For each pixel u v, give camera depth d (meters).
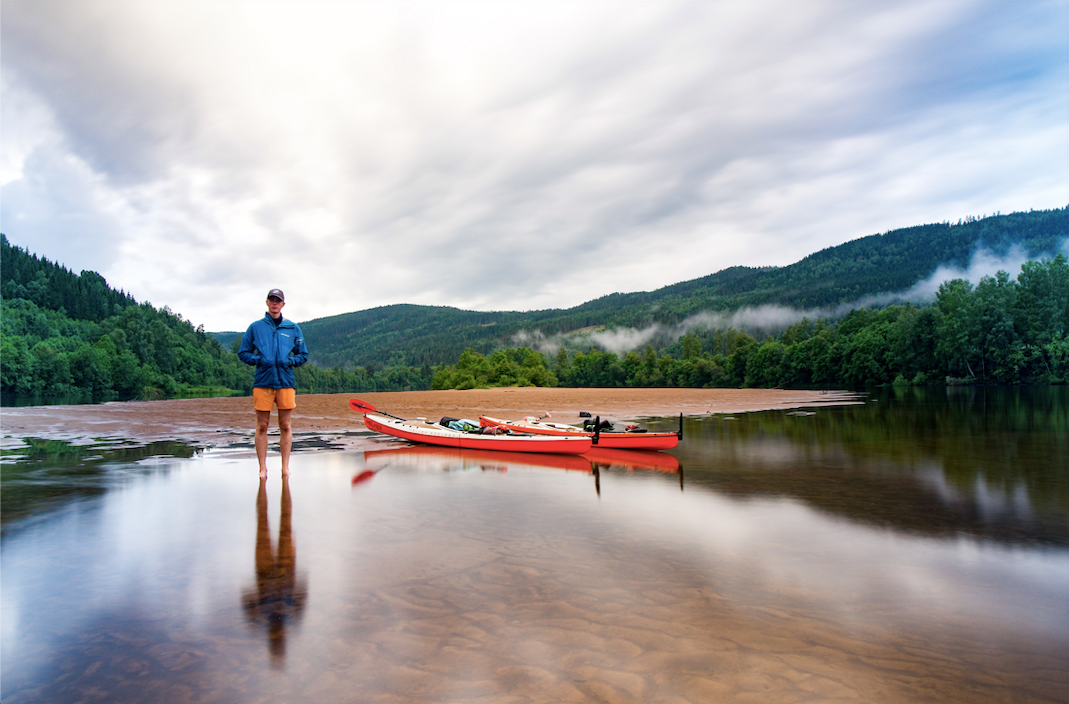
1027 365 59.78
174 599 3.77
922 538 5.32
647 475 8.80
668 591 3.95
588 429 13.00
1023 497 7.09
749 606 3.71
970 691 2.71
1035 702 2.61
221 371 150.88
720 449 12.12
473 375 114.25
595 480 8.34
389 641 3.18
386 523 5.72
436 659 2.98
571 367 157.62
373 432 15.16
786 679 2.80
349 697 2.62
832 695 2.66
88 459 9.79
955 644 3.21
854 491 7.50
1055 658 3.05
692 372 117.81
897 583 4.16
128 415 20.56
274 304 8.12
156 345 125.19
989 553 4.87
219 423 17.22
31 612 3.57
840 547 5.02
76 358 96.12
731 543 5.12
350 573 4.27
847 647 3.15
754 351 107.69
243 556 4.66
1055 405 26.52
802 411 25.09
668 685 2.73
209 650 3.09
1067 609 3.71
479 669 2.88
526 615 3.54
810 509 6.46
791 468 9.49
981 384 63.59
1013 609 3.71
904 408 26.23
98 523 5.62
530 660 2.97
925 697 2.65
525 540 5.16
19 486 7.40
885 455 10.92
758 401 34.56
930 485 7.91
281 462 9.21
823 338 91.00
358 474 8.66
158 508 6.27
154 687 2.72
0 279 172.00
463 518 5.96
